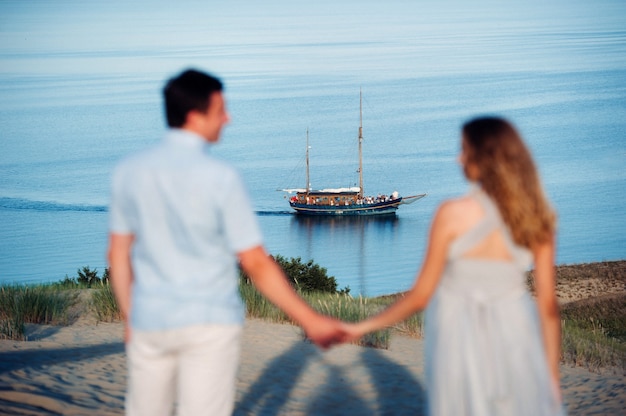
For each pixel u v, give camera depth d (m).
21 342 9.41
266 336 11.12
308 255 99.19
